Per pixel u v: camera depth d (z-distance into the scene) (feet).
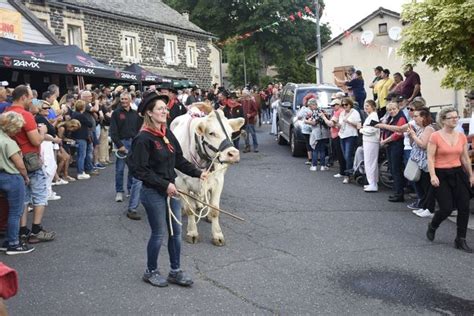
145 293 16.63
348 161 35.24
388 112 30.45
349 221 25.58
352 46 90.94
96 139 41.68
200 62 102.47
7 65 35.96
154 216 16.44
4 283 9.10
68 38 71.77
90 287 17.19
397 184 29.63
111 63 77.66
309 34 150.10
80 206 28.48
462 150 21.59
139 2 92.99
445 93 81.35
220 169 20.66
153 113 15.93
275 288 17.10
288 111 49.80
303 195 31.48
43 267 19.15
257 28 147.95
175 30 93.15
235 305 15.75
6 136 20.02
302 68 159.53
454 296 16.58
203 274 18.29
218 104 50.83
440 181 21.59
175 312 15.26
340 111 36.73
